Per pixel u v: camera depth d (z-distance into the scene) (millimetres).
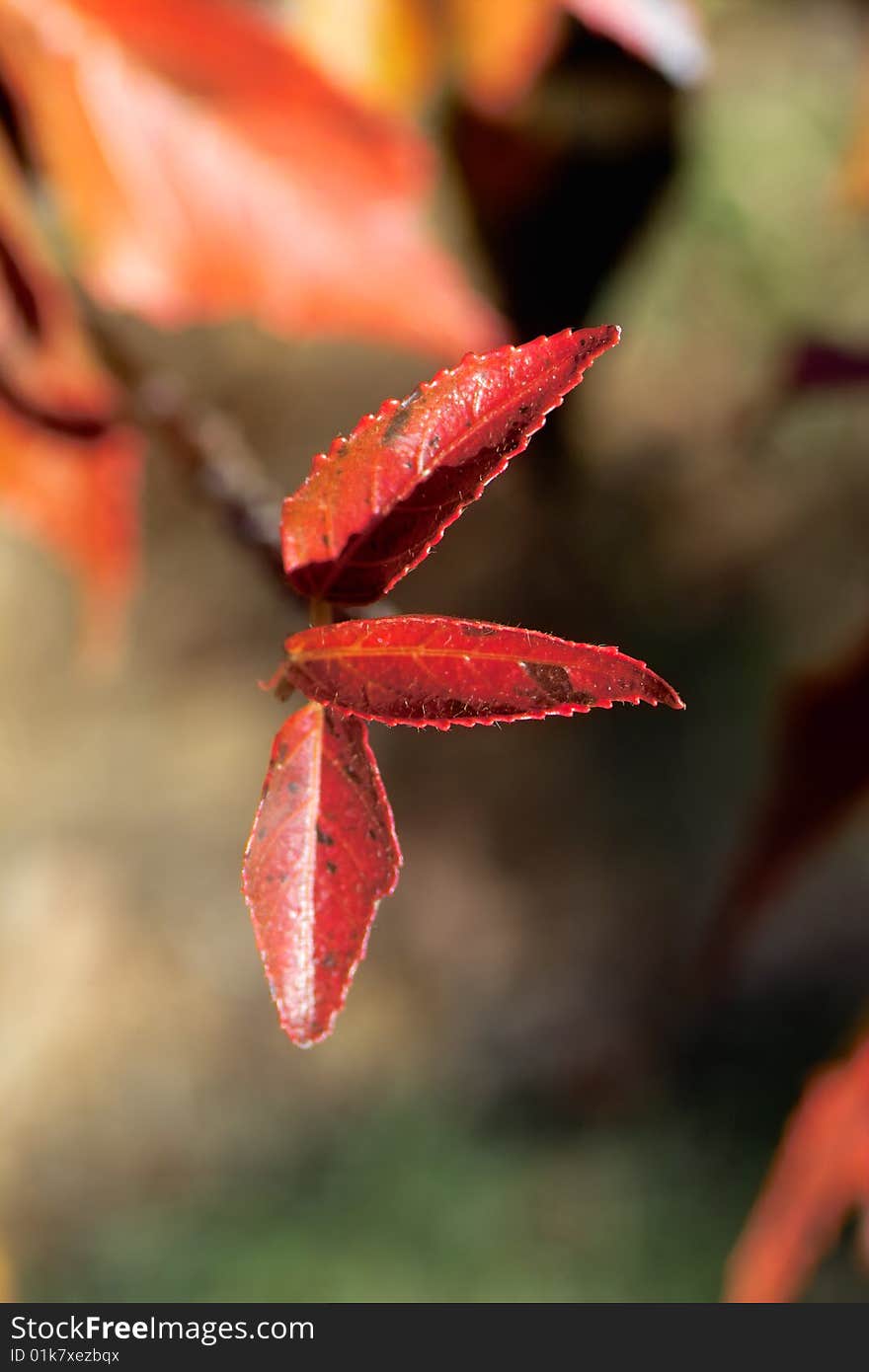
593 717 5215
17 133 363
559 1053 4707
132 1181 4488
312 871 305
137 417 392
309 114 363
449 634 303
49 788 5477
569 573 4250
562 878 5059
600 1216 3980
